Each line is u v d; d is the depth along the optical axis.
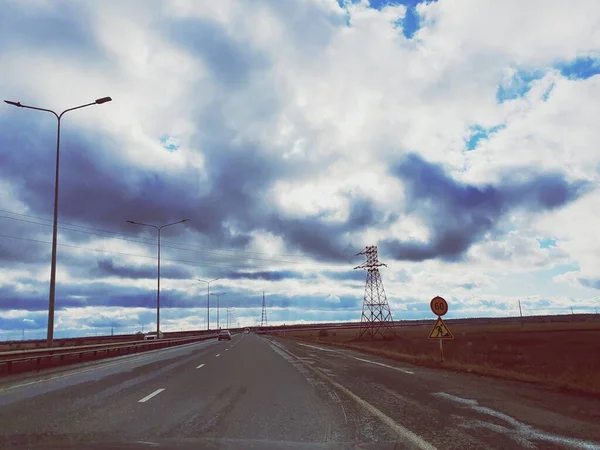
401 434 7.89
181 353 35.47
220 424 8.70
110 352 37.31
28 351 23.19
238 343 57.41
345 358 27.98
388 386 14.34
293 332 176.38
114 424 8.69
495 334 70.94
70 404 11.11
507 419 9.11
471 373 18.14
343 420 9.10
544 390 13.18
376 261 95.31
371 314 93.50
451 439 7.55
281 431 8.12
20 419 9.20
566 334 64.81
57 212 29.48
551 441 7.40
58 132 31.16
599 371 17.09
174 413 9.88
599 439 7.53
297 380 16.23
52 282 28.42
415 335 92.56
